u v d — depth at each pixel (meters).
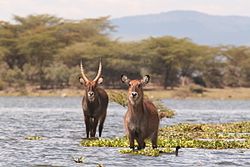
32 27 190.38
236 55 187.12
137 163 29.69
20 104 114.38
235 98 170.00
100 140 37.91
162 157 31.61
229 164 29.91
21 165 29.31
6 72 170.12
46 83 169.38
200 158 31.62
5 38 179.00
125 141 37.34
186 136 42.88
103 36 194.88
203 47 185.00
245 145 36.44
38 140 40.94
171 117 73.06
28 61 179.12
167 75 176.88
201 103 135.88
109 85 173.50
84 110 40.28
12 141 40.09
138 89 30.48
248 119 73.31
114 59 171.62
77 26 191.62
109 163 29.70
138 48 177.50
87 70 175.00
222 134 45.53
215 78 184.62
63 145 37.50
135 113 30.83
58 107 103.31
